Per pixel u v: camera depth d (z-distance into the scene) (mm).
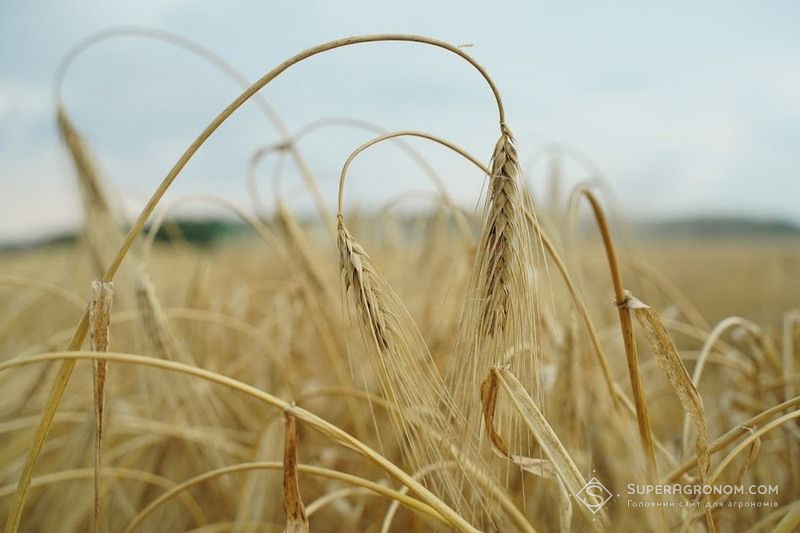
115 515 622
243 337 820
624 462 454
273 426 569
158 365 375
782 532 383
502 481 523
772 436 551
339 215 397
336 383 680
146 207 389
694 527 421
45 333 873
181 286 903
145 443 596
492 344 394
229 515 602
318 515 622
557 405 485
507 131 395
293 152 661
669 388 615
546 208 753
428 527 547
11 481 625
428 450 420
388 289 404
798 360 617
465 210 625
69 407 644
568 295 493
